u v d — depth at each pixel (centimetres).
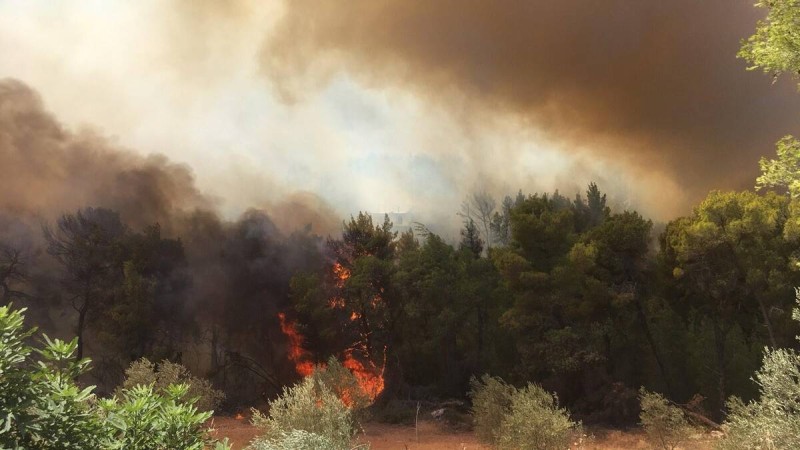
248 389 5012
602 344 4075
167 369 2139
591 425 3569
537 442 1730
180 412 413
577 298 4197
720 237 3462
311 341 4838
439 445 2961
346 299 4962
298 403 1529
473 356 4703
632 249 4144
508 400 2323
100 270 5156
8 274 5066
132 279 4775
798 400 968
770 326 3353
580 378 3972
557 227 4278
